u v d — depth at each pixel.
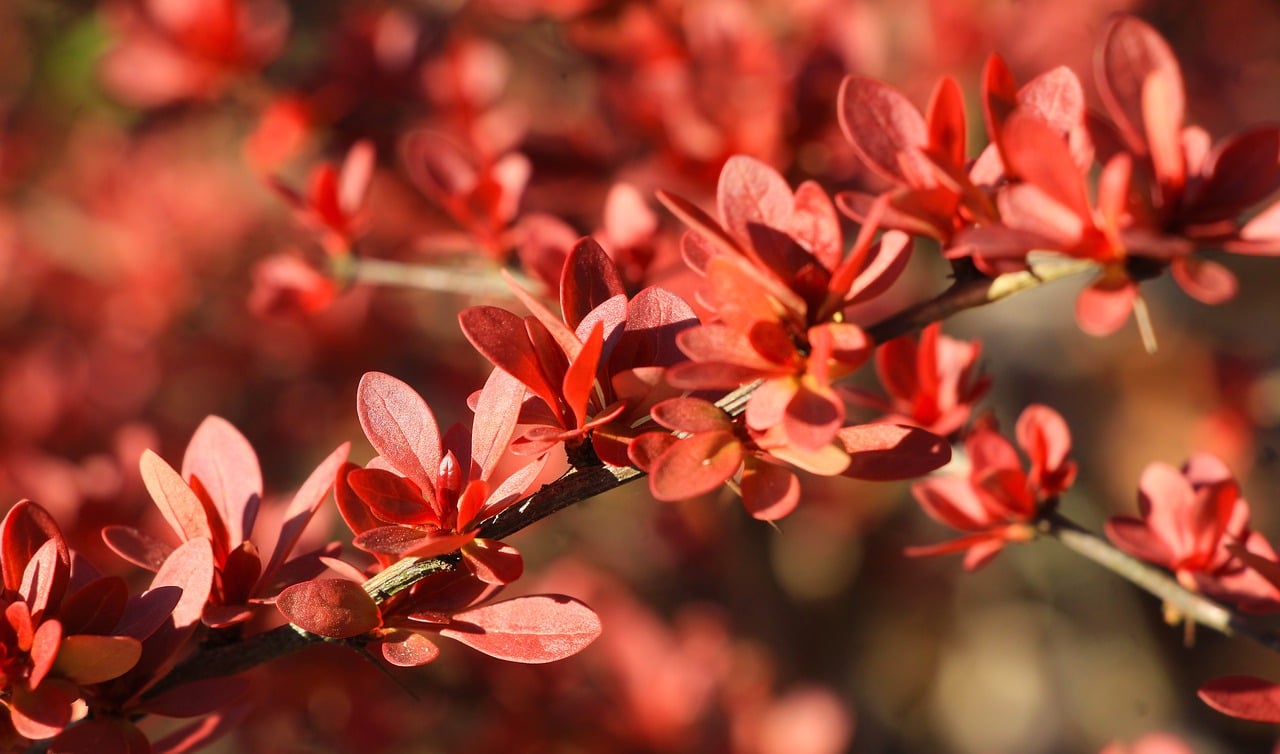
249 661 0.51
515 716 0.80
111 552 0.64
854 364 0.49
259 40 0.85
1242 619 0.54
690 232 0.51
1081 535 0.55
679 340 0.49
